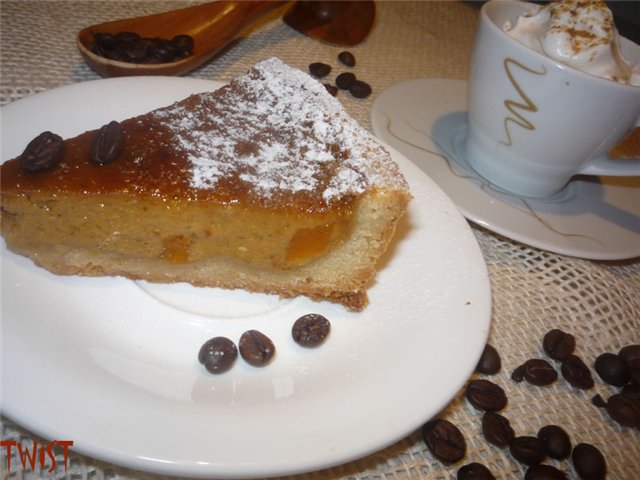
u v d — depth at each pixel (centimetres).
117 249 18
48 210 17
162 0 31
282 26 32
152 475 14
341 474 14
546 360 18
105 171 17
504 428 16
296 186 18
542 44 21
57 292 16
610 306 21
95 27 25
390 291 18
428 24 38
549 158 22
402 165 21
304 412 13
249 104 20
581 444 16
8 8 27
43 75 24
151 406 13
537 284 21
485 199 22
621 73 21
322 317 17
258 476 12
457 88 29
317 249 18
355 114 27
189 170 17
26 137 19
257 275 19
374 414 13
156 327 16
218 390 14
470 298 17
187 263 18
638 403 17
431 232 19
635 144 30
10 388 12
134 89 21
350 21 33
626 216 23
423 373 15
